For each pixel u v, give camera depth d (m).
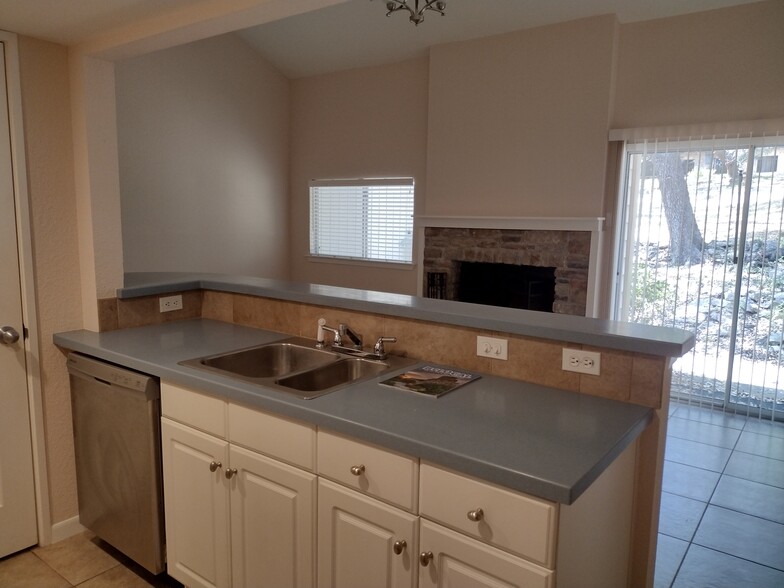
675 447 3.69
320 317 2.45
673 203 4.37
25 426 2.39
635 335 1.71
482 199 5.24
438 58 5.33
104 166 2.46
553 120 4.79
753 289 4.14
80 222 2.48
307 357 2.32
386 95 5.87
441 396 1.74
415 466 1.42
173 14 1.99
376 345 2.18
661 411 1.67
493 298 5.50
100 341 2.37
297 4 1.76
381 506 1.49
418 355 2.17
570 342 1.80
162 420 2.07
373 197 6.11
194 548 2.03
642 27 4.46
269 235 6.52
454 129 5.32
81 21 2.08
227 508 1.89
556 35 4.71
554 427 1.51
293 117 6.59
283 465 1.71
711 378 4.36
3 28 2.16
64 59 2.39
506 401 1.71
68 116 2.42
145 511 2.17
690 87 4.31
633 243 4.60
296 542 1.71
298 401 1.66
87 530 2.63
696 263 4.32
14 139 2.25
